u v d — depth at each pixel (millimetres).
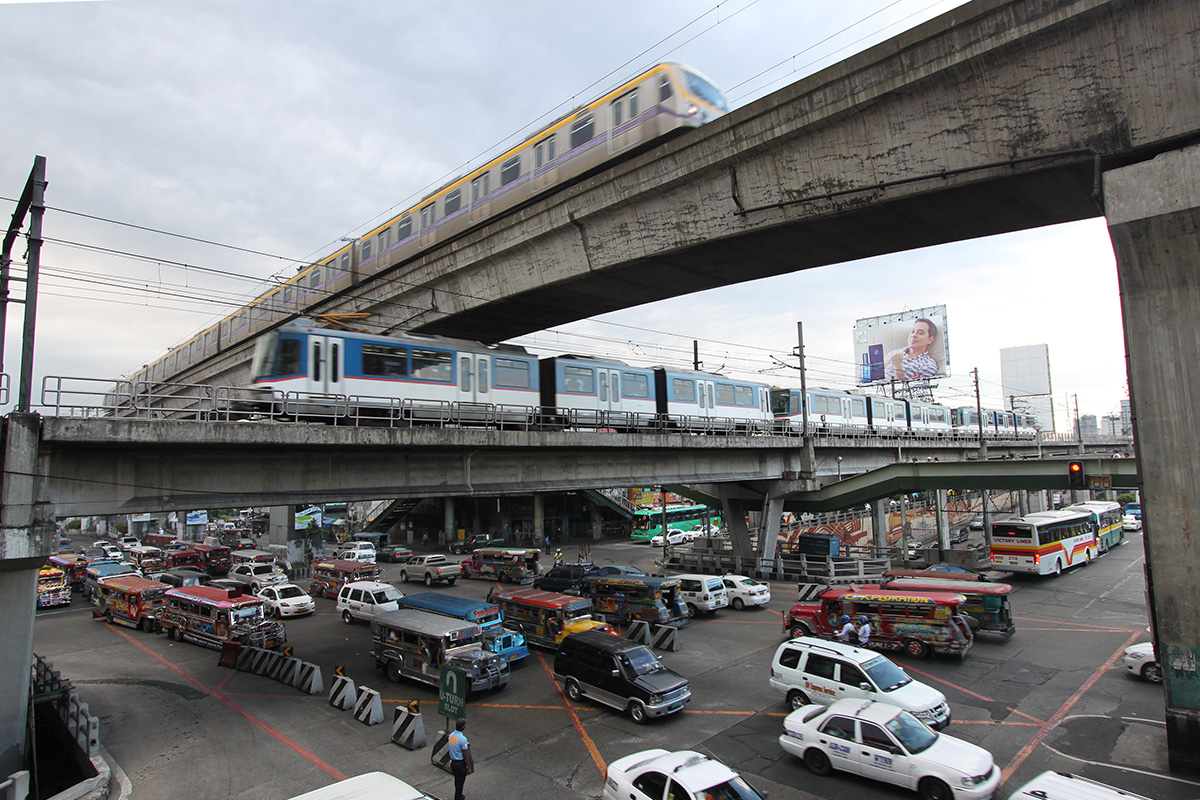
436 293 33312
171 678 21438
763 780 13133
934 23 17609
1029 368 103125
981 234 22500
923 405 64938
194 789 13570
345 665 22531
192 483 17109
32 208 14352
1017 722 15977
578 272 26953
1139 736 15031
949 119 18141
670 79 24109
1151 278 15039
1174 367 14703
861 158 19719
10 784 12188
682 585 29469
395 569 48000
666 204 24078
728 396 39281
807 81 19922
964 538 58844
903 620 21469
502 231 28891
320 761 14742
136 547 53719
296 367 21906
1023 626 25609
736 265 25828
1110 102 15875
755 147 21266
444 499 63875
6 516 13430
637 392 33500
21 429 13578
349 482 20453
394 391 23891
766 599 30547
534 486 26125
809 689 16281
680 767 10883
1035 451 83188
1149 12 15094
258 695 19422
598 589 27547
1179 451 14531
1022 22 16391
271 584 32844
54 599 35156
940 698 14961
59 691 17219
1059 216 20859
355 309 38500
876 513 50750
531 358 28766
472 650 19203
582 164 26562
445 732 15273
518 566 40125
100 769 13836
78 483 14977
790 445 39031
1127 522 58812
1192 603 13938
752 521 65688
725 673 20438
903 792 12453
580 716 17094
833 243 23297
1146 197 14805
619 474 30250
